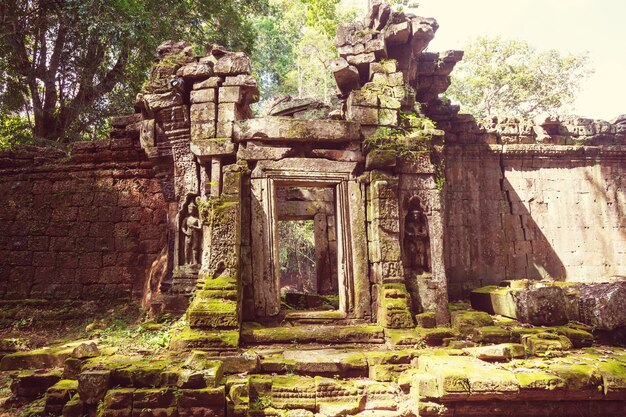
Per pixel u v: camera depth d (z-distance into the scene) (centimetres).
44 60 1573
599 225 1328
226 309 721
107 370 558
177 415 532
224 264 768
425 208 884
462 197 1287
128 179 1136
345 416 570
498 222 1294
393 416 570
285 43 2984
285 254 2655
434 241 870
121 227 1108
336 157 887
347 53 1055
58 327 994
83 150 1145
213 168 891
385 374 645
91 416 539
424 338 749
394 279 822
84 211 1125
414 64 1156
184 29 1596
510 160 1334
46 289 1083
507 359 630
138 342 780
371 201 870
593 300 789
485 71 2598
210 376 552
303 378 622
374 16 1108
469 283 1244
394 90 972
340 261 855
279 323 811
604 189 1346
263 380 605
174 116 945
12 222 1134
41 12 1484
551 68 2566
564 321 807
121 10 1376
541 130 1344
